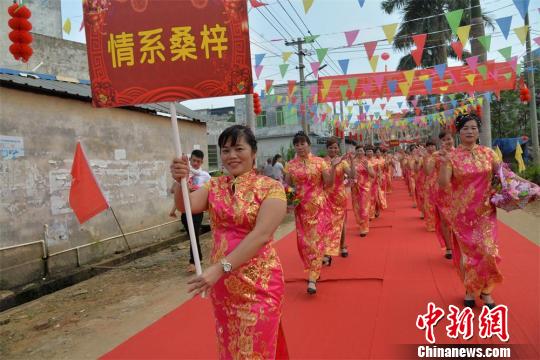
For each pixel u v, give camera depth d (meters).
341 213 5.75
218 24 2.53
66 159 7.12
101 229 7.86
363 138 25.39
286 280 5.23
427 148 7.62
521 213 9.55
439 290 4.48
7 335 4.48
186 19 2.53
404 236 7.62
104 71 2.58
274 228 2.17
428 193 7.70
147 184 9.11
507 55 7.00
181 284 5.80
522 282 4.52
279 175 5.05
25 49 4.63
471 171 3.71
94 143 7.75
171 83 2.54
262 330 2.19
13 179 6.24
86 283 6.38
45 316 5.01
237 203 2.22
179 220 10.09
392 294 4.44
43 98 6.74
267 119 30.14
